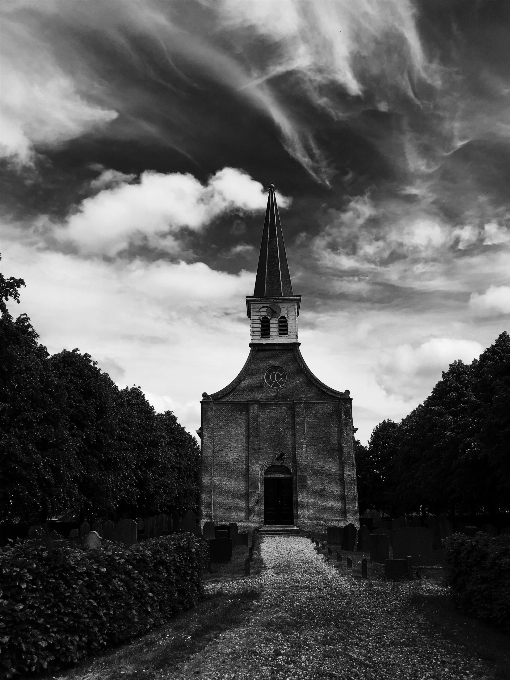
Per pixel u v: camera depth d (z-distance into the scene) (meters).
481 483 32.53
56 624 9.27
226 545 23.75
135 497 41.41
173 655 9.87
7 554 9.21
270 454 42.19
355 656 10.06
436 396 40.66
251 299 46.62
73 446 29.61
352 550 28.05
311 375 44.03
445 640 11.02
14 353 24.05
